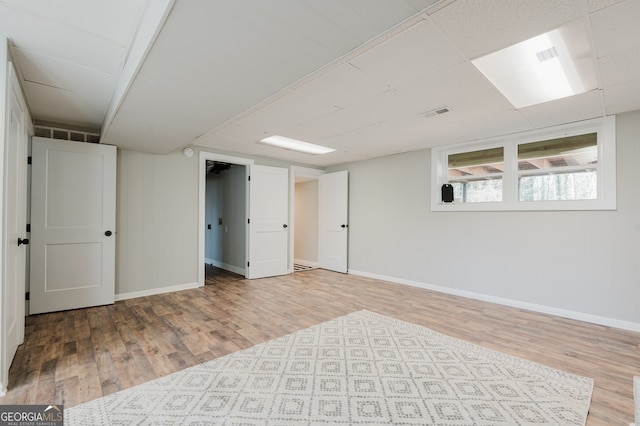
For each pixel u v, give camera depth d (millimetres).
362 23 1515
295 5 1361
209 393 1877
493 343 2666
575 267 3398
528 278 3729
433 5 1446
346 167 6055
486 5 1542
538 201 3697
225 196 6285
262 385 1973
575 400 1847
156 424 1594
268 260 5531
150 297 4070
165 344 2584
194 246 4617
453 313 3494
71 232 3463
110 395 1846
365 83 2469
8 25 1825
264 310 3539
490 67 2230
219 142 4441
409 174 4992
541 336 2840
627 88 2555
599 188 3301
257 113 3186
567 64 2195
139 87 2213
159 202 4289
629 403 1819
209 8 1371
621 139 3145
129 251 4035
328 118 3334
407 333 2861
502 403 1812
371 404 1787
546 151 3713
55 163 3369
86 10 1717
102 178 3660
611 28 1760
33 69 2352
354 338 2736
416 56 2053
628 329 3051
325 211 6340
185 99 2428
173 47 1701
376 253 5453
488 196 4188
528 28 1750
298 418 1658
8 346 2008
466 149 4395
